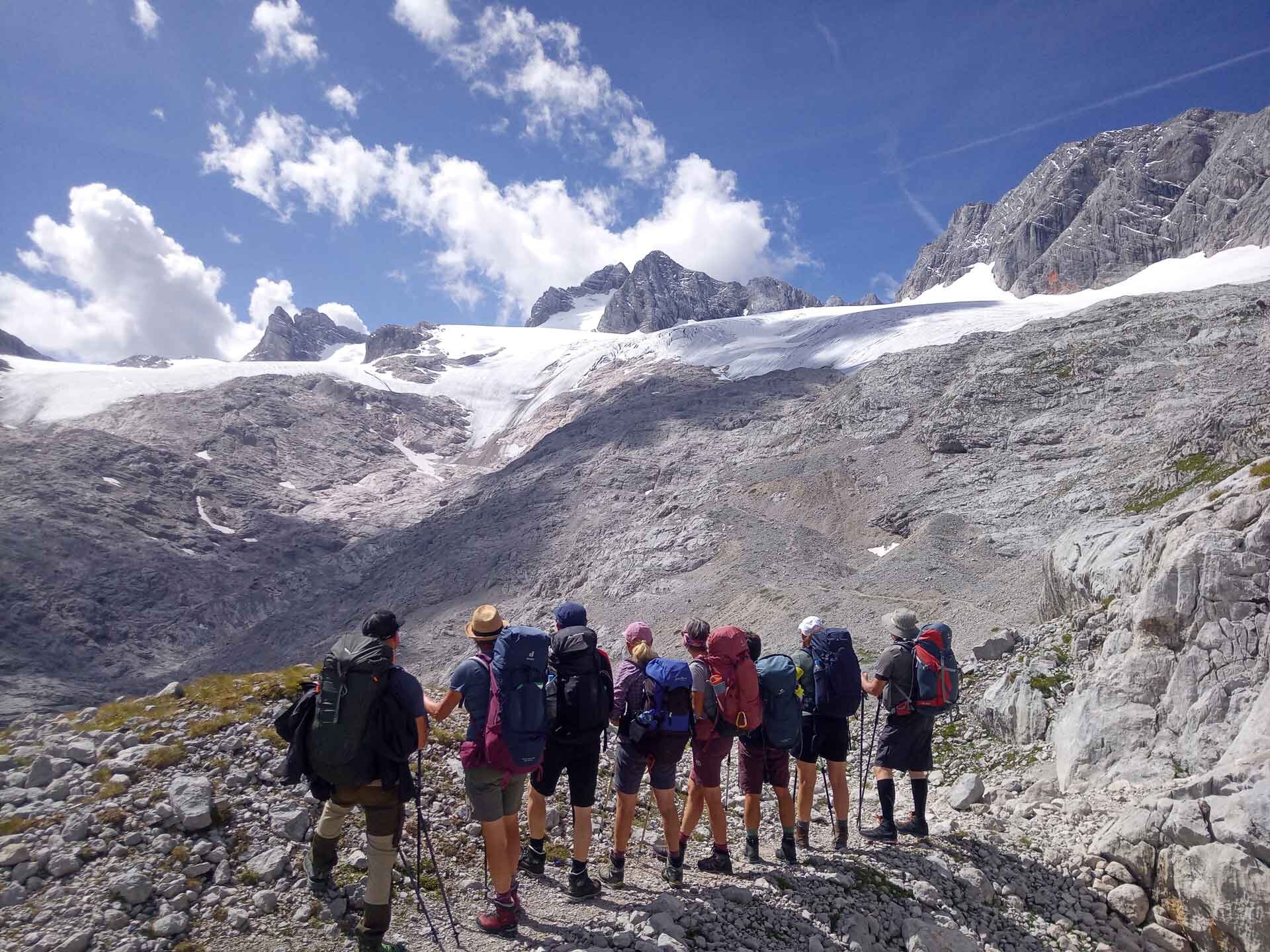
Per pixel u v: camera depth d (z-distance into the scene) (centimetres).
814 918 731
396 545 13412
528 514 11481
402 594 10525
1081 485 6625
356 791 613
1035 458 7712
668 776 764
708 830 1017
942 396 9838
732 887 756
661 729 756
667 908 693
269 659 10338
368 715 600
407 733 610
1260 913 721
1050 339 9925
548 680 709
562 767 746
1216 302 9219
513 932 664
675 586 7500
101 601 12044
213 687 927
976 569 5666
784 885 776
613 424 14688
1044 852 926
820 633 907
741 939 680
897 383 10781
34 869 621
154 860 656
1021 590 4188
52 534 13150
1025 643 1798
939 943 732
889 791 927
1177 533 1270
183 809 702
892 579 5491
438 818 825
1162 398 7650
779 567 7088
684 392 16762
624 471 11794
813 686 885
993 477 7638
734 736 813
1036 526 6228
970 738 1565
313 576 13150
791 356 18262
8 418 19188
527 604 8681
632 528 9569
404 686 612
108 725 839
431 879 734
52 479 15062
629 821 769
